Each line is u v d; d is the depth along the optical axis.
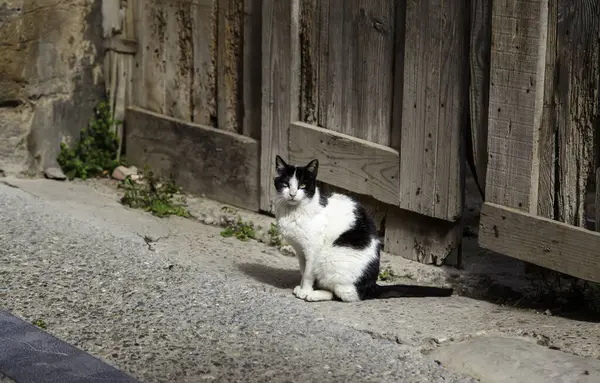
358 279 4.55
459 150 4.77
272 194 5.31
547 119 4.55
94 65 5.68
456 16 4.70
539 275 4.76
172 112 5.65
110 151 5.76
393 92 4.93
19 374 3.92
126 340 4.15
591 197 5.11
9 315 4.21
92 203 5.35
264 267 4.90
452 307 4.57
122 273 4.56
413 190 4.90
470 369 4.12
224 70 5.44
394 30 4.88
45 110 5.60
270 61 5.21
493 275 4.87
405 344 4.26
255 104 5.35
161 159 5.68
